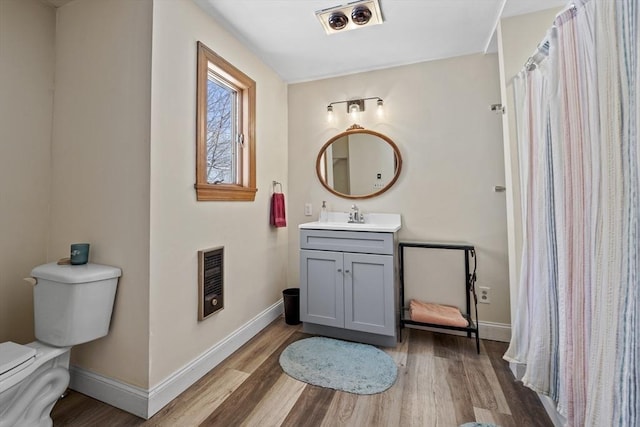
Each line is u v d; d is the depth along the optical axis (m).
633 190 0.80
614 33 0.85
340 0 1.76
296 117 2.89
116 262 1.51
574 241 1.10
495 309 2.25
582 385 1.07
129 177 1.49
